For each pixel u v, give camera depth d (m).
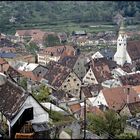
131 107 103.25
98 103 111.19
